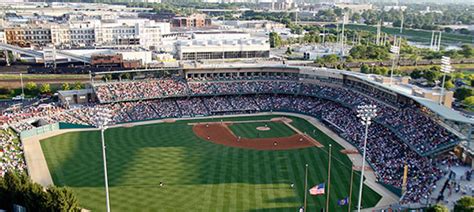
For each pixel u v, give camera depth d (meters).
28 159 87.44
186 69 141.38
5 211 59.62
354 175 80.00
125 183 75.50
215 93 136.00
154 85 136.12
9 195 59.91
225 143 100.88
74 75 169.50
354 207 66.38
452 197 66.94
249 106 134.38
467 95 138.50
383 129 100.75
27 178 61.81
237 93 137.38
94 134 106.88
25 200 57.94
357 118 112.12
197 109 130.12
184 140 102.88
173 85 137.50
